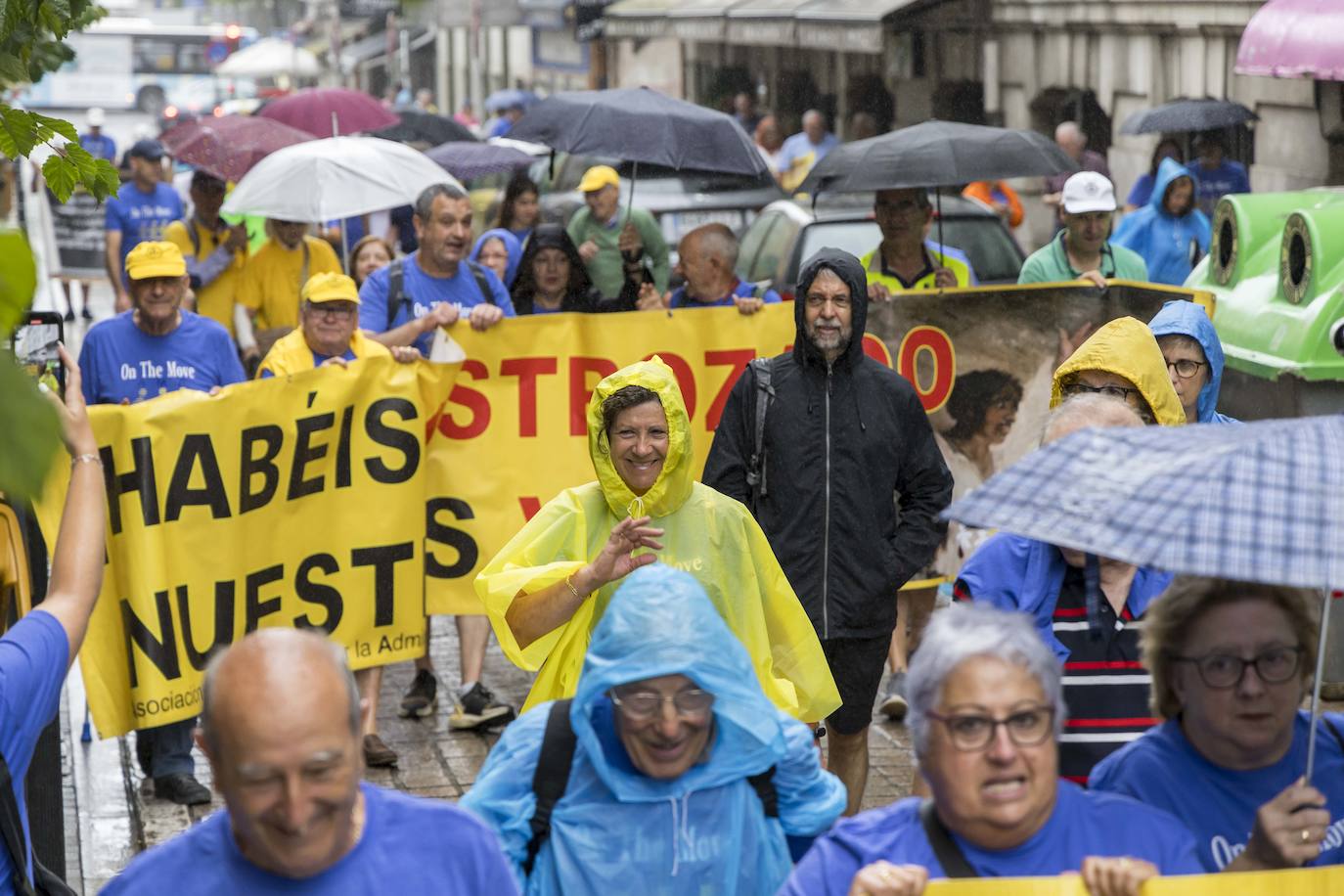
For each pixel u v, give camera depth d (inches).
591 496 242.1
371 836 137.6
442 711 399.9
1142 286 383.2
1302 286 364.5
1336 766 159.2
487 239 540.1
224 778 129.3
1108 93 863.7
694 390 384.2
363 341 370.6
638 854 159.3
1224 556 126.5
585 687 155.6
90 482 177.8
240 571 338.0
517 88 1803.6
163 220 761.6
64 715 406.9
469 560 375.6
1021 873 142.9
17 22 171.5
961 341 386.0
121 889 136.2
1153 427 145.6
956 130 457.7
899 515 323.6
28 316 77.4
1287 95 708.7
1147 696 198.7
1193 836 150.2
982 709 137.8
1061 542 132.6
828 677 245.0
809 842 169.9
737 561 239.6
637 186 753.0
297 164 512.7
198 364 377.1
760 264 632.4
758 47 1298.0
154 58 2219.5
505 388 376.5
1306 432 134.0
